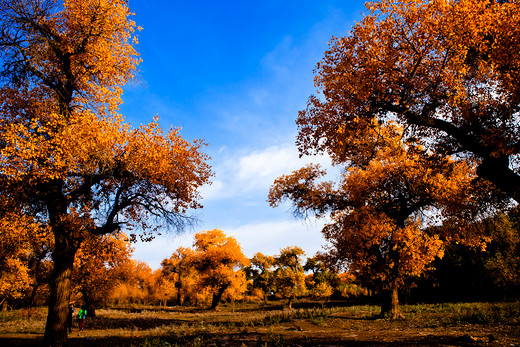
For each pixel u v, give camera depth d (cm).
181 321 2539
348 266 2019
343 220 1908
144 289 7300
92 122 1095
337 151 1091
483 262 2858
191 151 1388
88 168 1130
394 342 807
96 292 2655
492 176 858
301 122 1070
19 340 1281
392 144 1203
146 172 1282
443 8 805
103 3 1166
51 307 1108
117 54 1293
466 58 888
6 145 1012
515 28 741
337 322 1560
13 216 1191
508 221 2072
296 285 4741
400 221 1758
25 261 2778
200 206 1430
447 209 1608
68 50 1178
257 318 2195
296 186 2005
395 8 840
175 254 6656
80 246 1292
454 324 1130
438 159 956
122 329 1905
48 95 1190
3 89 1141
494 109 848
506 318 1125
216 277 4344
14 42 966
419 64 873
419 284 3712
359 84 891
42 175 1021
